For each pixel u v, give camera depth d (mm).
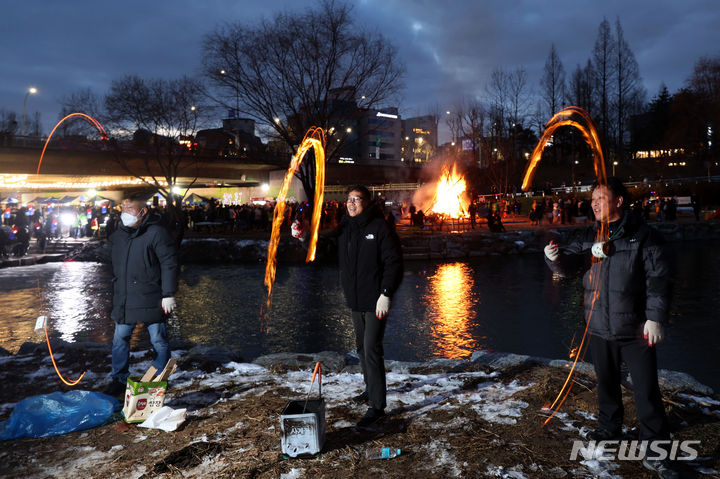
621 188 3000
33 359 5723
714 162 62688
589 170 68188
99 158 39594
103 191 55969
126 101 26734
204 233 30859
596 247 3061
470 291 14086
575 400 4062
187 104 27297
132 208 4379
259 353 8258
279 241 23375
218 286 15648
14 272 20203
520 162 53188
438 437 3508
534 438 3426
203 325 10234
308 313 11266
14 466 3264
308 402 3555
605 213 3018
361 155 96312
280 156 49219
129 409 3902
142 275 4395
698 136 64000
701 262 19516
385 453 3238
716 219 34625
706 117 61781
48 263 23578
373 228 3777
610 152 62031
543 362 5230
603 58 63969
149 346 6297
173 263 4395
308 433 3268
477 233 26922
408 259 23609
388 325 10016
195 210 33969
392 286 3684
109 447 3527
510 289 14266
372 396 3809
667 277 2850
